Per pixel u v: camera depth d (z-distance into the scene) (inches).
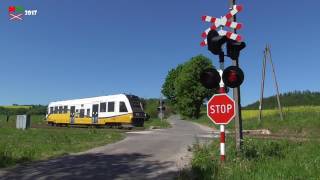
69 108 2110.0
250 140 677.9
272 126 1492.4
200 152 612.7
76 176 474.9
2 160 572.7
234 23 502.0
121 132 1348.4
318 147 635.5
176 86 3804.1
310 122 1398.9
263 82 1640.0
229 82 479.8
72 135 1128.2
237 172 438.0
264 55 1625.2
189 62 3732.8
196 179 438.6
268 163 490.6
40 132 1302.9
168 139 991.0
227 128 1646.2
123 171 508.1
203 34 512.7
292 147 668.7
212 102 505.0
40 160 609.6
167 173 492.1
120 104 1776.6
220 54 500.1
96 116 1894.7
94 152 718.5
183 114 3735.2
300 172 435.5
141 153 700.0
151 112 3917.3
